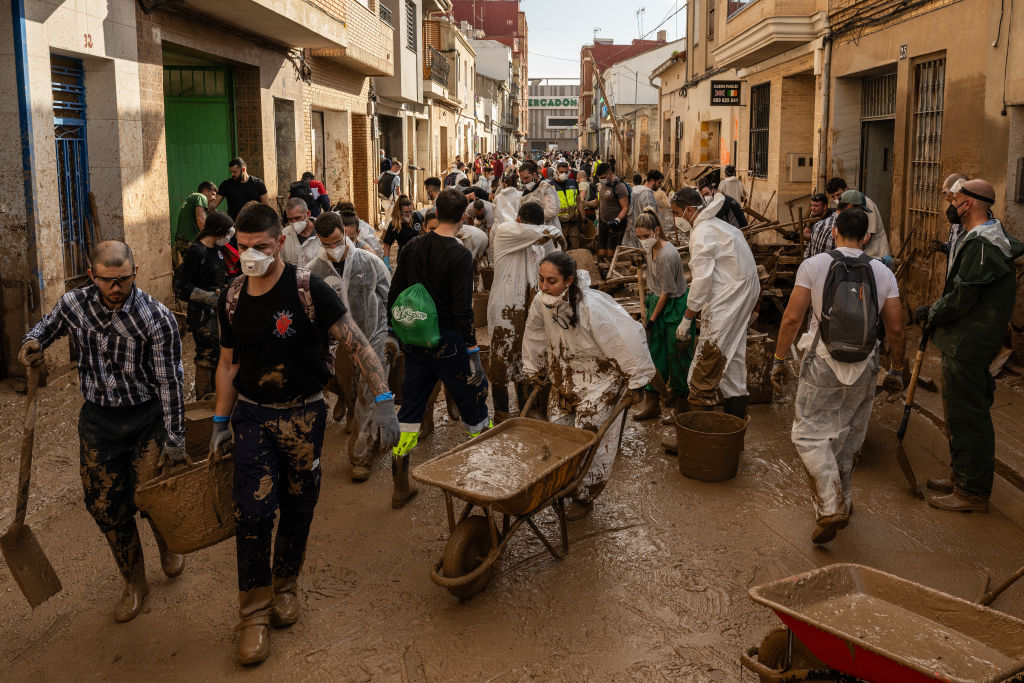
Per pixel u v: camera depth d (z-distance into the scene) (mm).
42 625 4023
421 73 26859
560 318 4816
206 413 5742
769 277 9711
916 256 9930
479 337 8305
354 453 5777
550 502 4352
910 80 9922
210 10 11133
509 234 6488
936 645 2879
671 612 4094
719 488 5613
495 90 64625
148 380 3926
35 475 5645
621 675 3600
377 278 5906
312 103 16578
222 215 6727
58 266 7820
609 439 4926
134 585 4125
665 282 6562
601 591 4297
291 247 6648
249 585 3773
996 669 2742
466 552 4168
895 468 5914
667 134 29547
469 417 5375
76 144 8914
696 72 23266
